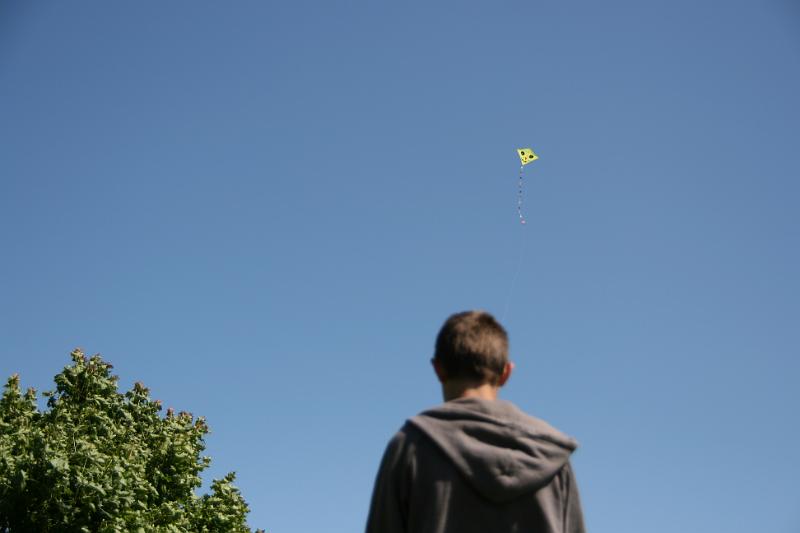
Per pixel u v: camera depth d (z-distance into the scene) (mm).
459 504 2684
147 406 17797
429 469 2723
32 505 13938
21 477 13609
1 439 14555
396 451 2795
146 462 16328
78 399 16656
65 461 14031
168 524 15516
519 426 2744
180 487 16578
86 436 15391
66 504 14008
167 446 16891
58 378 16656
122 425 16938
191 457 17047
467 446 2705
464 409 2793
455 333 2990
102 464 14438
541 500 2701
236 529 16938
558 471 2770
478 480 2664
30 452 14383
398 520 2744
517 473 2670
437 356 3021
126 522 14516
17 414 15633
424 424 2785
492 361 2951
